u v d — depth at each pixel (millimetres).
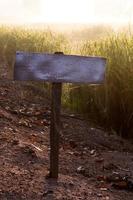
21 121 5941
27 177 4254
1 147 4770
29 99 7141
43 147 5160
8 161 4492
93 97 6691
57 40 9758
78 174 4617
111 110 6520
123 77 6391
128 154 5602
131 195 4316
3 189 3971
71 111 6879
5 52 9797
